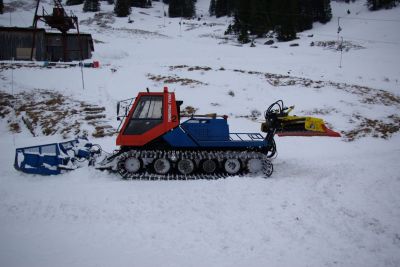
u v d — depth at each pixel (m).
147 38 50.81
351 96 19.75
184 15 86.81
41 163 8.18
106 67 25.33
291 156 10.85
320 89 20.88
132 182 7.54
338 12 79.38
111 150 10.79
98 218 5.65
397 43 44.97
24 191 6.97
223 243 4.75
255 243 4.74
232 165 8.18
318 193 6.74
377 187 6.96
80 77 21.53
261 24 57.38
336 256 4.38
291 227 5.21
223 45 45.78
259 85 20.88
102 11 81.31
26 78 20.72
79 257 4.43
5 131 14.35
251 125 14.52
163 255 4.46
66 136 12.78
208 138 8.27
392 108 18.25
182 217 5.63
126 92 18.53
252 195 6.61
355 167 8.95
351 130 14.72
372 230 5.06
